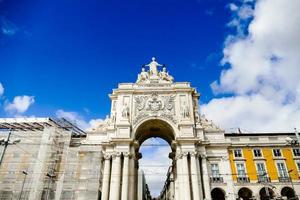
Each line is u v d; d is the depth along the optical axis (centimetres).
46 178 1797
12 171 1825
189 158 1803
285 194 1808
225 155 1873
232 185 1766
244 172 1822
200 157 1853
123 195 1684
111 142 1883
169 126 1983
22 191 1742
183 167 1761
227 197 1730
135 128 1942
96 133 2003
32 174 1802
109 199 1698
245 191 1828
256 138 1952
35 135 1980
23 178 1800
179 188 1750
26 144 1920
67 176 1806
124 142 1850
